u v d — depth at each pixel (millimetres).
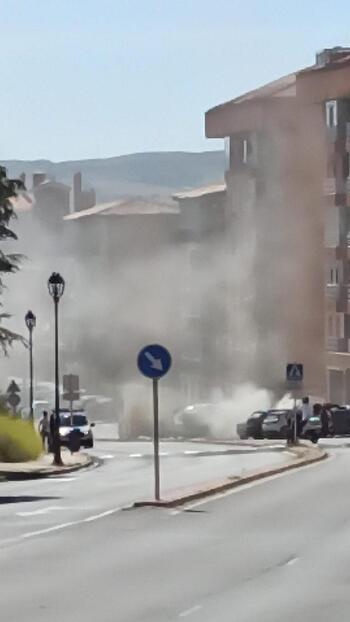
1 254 70500
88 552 23469
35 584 19484
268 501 34219
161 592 18641
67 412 85125
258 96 125750
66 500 35938
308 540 25297
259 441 82375
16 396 74625
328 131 114562
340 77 112125
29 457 60281
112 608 17188
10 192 66438
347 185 112812
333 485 39688
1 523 29156
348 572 20766
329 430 85375
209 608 17188
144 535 26297
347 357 113500
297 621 16172
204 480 43000
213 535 26203
